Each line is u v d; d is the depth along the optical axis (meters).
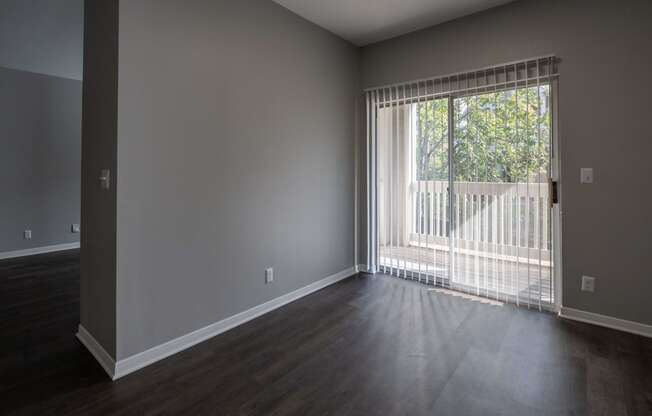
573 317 2.90
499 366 2.22
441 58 3.53
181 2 2.37
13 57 4.75
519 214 3.13
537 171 3.02
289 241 3.34
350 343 2.54
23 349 2.44
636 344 2.47
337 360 2.31
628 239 2.65
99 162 2.28
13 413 1.78
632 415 1.77
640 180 2.59
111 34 2.11
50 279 4.04
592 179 2.77
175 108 2.35
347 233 4.13
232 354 2.39
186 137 2.43
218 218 2.68
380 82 4.00
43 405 1.85
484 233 3.34
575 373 2.13
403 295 3.48
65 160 5.65
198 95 2.49
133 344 2.19
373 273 4.21
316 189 3.64
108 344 2.20
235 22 2.74
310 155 3.54
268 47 3.03
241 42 2.79
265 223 3.08
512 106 3.12
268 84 3.05
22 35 4.27
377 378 2.10
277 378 2.11
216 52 2.61
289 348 2.47
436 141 3.60
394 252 4.03
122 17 2.05
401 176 3.89
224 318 2.76
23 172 5.24
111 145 2.12
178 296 2.43
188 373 2.16
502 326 2.78
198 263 2.55
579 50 2.79
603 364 2.23
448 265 3.62
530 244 3.09
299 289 3.47
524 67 3.04
